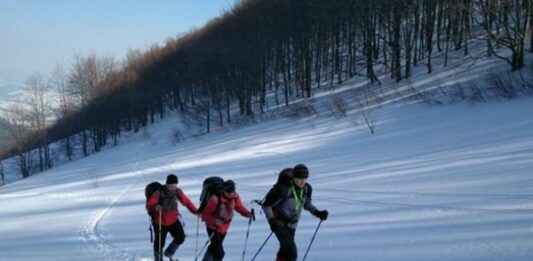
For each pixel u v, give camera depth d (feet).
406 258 23.62
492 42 97.81
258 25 162.09
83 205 57.98
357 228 30.35
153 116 213.87
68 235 39.50
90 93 238.07
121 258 29.99
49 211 56.90
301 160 66.95
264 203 22.47
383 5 114.11
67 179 110.63
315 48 147.74
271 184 53.52
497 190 34.24
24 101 232.32
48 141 235.20
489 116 62.85
